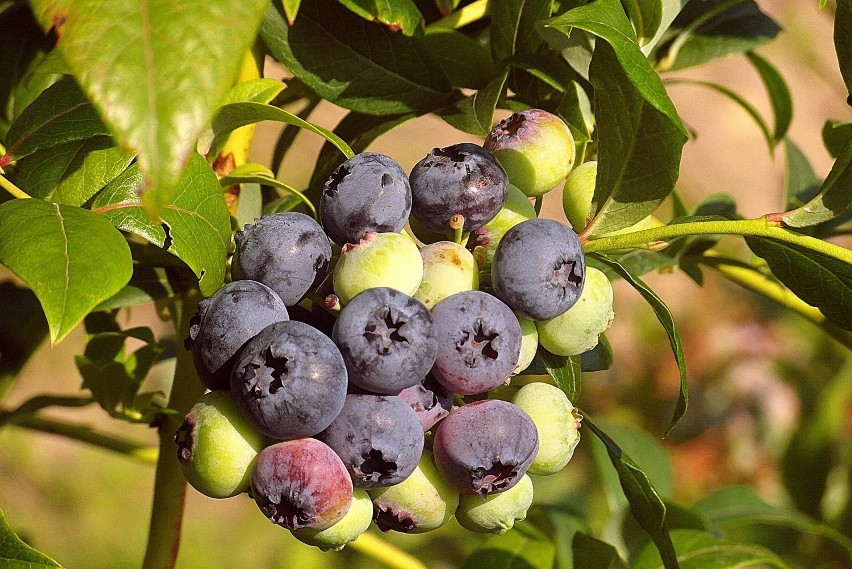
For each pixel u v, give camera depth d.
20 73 0.42
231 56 0.28
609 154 0.34
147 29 0.28
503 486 0.32
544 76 0.38
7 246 0.30
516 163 0.35
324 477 0.31
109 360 0.41
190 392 0.39
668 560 0.36
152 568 0.39
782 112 0.48
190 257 0.32
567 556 0.45
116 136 0.28
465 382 0.32
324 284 0.33
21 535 0.65
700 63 0.44
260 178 0.36
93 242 0.30
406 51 0.39
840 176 0.34
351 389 0.32
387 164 0.33
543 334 0.34
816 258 0.36
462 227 0.33
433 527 0.33
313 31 0.38
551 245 0.32
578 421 0.34
